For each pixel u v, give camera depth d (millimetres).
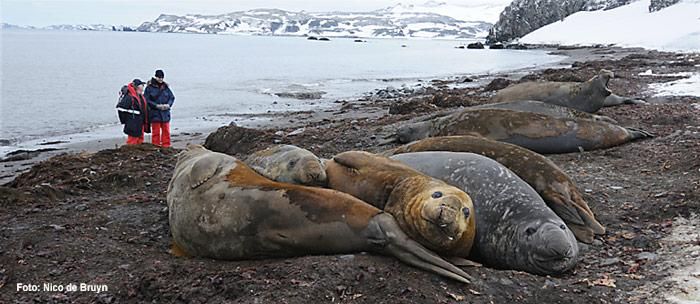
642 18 68438
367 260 5047
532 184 6629
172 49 95750
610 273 5195
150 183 8883
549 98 13078
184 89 29547
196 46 114125
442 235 5012
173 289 4891
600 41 63969
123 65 51000
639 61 30484
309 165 6238
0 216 7020
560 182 6602
